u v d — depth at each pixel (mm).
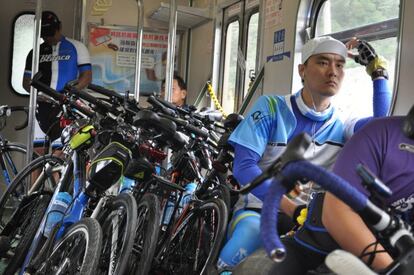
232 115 3018
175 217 3055
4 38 6547
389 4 3580
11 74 6590
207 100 6801
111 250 2631
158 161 3201
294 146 997
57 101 3643
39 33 4480
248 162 2254
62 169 3373
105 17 7293
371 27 3768
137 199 3043
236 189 2861
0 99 6566
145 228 2865
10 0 6539
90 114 3408
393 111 3213
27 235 3291
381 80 2623
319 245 1670
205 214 2834
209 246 2756
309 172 976
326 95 2344
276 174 1021
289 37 4773
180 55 7828
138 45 4961
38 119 4844
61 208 2988
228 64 6559
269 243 944
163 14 6902
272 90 5105
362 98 3873
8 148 4801
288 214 1944
